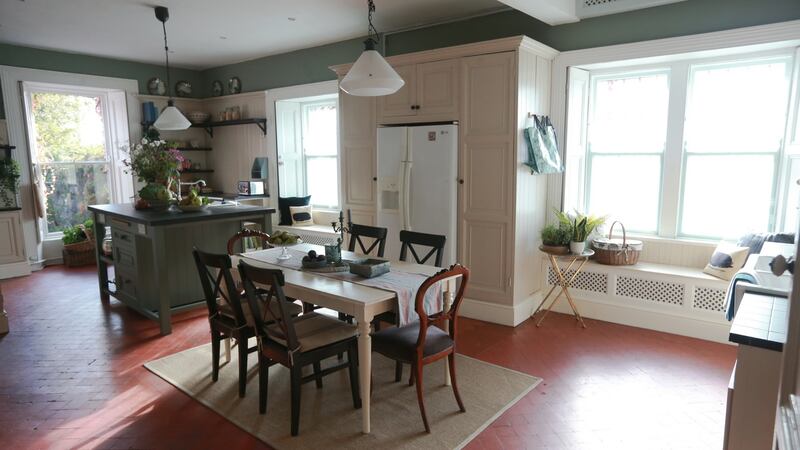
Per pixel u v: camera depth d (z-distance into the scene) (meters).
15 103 5.80
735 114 3.86
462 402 2.77
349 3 4.21
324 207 6.51
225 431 2.57
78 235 6.40
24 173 5.98
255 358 3.47
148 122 6.71
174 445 2.45
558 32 4.21
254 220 4.46
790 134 3.55
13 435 2.54
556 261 4.36
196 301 4.54
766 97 3.72
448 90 4.12
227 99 6.95
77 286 5.38
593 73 4.40
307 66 5.95
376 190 4.72
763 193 3.80
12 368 3.32
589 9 3.94
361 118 4.76
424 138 4.21
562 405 2.79
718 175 3.98
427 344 2.59
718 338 3.68
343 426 2.59
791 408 1.12
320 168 6.47
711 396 2.89
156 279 3.86
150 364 3.37
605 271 4.13
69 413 2.75
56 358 3.47
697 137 4.04
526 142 3.94
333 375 3.23
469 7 4.38
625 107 4.33
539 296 4.43
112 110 6.74
